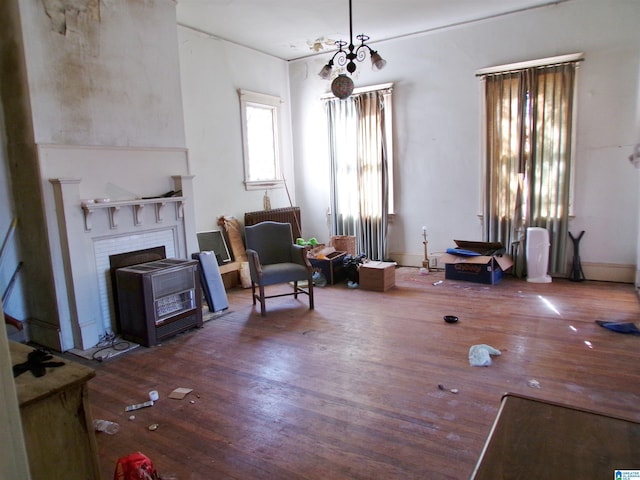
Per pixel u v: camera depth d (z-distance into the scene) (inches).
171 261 158.2
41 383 55.0
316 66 250.2
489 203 210.7
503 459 36.7
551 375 110.4
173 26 169.3
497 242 207.5
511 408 44.1
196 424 96.0
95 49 143.6
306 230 270.7
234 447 87.1
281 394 107.5
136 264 156.3
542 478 34.4
